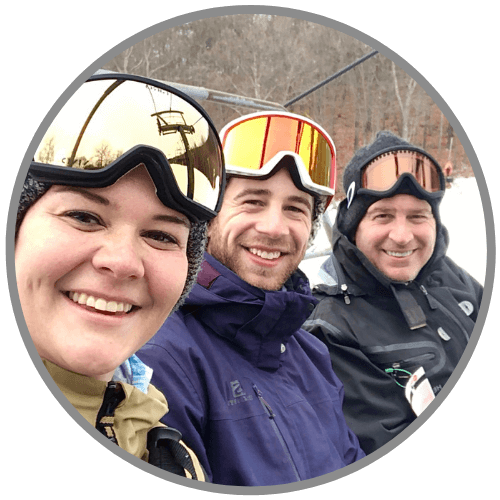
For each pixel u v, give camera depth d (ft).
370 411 3.00
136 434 1.76
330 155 2.60
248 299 2.40
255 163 2.42
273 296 2.37
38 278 1.58
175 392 2.15
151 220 1.64
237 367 2.38
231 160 2.43
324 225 3.49
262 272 2.42
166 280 1.68
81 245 1.57
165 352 2.21
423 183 3.17
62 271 1.57
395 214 3.20
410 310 3.19
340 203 3.32
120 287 1.61
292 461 2.30
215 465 2.24
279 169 2.43
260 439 2.27
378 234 3.20
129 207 1.60
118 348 1.65
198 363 2.28
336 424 2.64
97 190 1.57
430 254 3.27
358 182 3.21
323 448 2.43
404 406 3.07
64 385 1.68
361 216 3.22
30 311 1.62
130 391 1.75
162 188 1.60
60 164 1.56
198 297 2.37
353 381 3.02
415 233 3.21
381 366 3.11
